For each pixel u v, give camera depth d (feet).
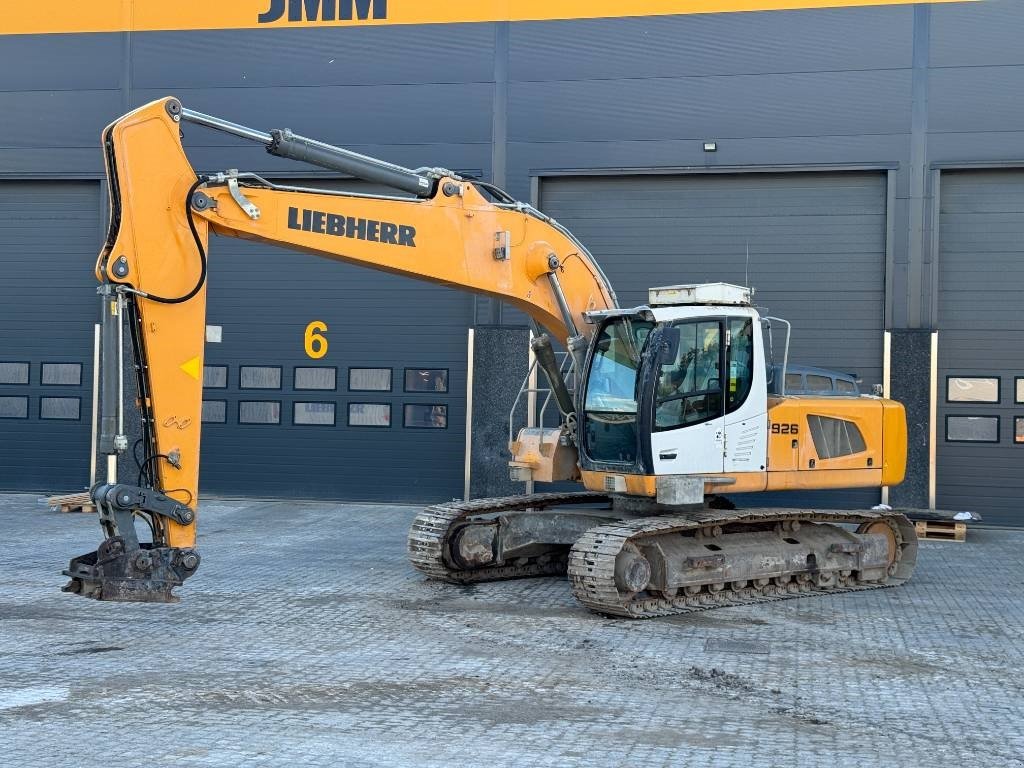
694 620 30.25
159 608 30.58
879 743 19.56
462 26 54.13
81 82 56.95
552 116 53.42
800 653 26.35
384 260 28.91
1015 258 49.80
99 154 56.90
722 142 51.96
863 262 51.13
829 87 50.98
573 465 35.17
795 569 34.14
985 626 29.71
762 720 20.83
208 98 56.08
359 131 54.95
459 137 54.13
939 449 50.19
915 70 50.14
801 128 51.24
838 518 36.14
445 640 27.09
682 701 22.04
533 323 36.42
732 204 52.44
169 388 24.76
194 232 25.22
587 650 26.32
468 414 54.19
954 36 49.83
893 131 50.34
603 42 52.95
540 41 53.52
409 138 54.54
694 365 32.45
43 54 57.16
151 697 21.70
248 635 27.32
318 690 22.36
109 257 23.95
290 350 56.18
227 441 56.59
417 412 55.21
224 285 56.54
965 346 50.14
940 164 49.85
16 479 57.88
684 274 52.85
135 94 56.59
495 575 35.86
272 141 26.81
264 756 18.22
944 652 26.58
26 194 58.08
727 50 51.90
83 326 57.62
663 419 31.71
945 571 39.29
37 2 57.06
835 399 36.35
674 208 52.95
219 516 50.93
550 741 19.31
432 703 21.59
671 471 31.73
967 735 20.08
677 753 18.79
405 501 55.16
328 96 55.21
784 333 51.78
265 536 45.27
